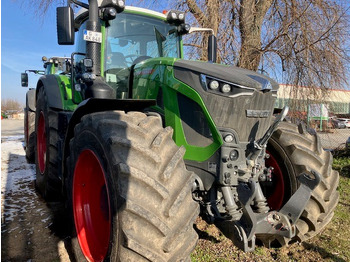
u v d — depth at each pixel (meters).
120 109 2.45
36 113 4.20
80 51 3.59
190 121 2.38
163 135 1.98
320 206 2.68
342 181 5.04
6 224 3.14
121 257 1.67
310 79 5.56
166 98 2.50
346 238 3.01
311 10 5.59
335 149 7.07
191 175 1.94
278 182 2.98
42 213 3.41
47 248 2.70
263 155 2.38
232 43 5.66
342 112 6.22
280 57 5.80
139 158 1.82
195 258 2.58
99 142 1.99
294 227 2.34
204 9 5.45
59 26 2.67
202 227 3.19
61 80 3.68
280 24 5.84
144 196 1.72
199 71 2.30
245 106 2.25
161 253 1.71
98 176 2.40
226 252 2.70
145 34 3.42
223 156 2.23
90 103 2.28
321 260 2.61
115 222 1.72
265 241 2.64
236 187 2.29
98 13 2.77
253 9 5.65
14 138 10.19
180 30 3.55
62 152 3.00
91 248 2.33
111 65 3.18
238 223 2.20
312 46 5.52
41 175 3.92
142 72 2.82
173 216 1.75
